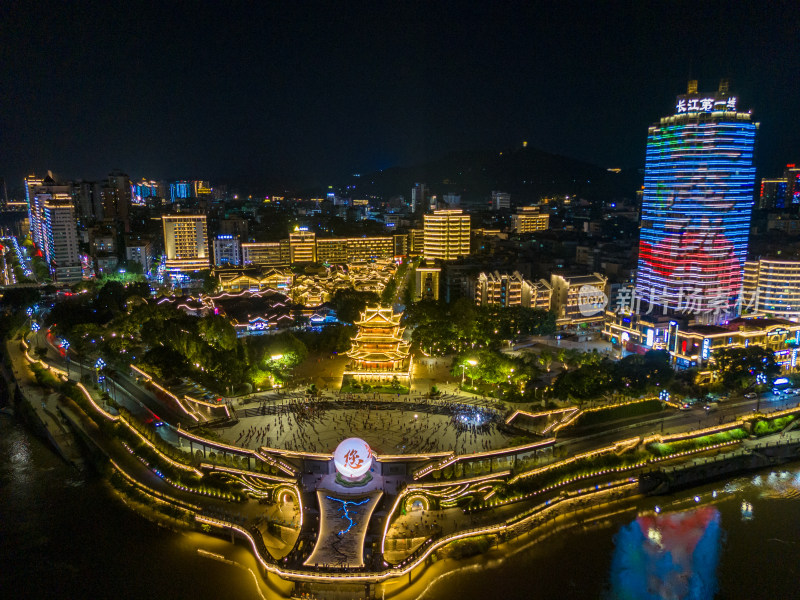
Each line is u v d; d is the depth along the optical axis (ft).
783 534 442.09
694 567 404.98
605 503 477.77
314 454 474.49
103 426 578.25
